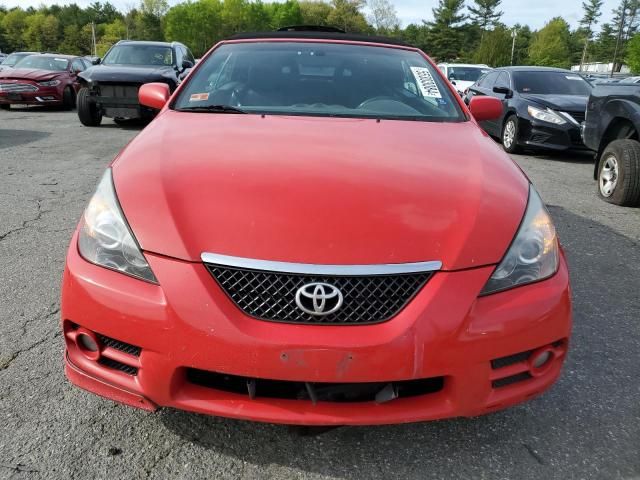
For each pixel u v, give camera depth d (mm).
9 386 2152
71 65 14031
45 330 2586
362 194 1779
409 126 2484
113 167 2035
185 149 2082
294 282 1579
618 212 5047
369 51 3180
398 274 1594
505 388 1711
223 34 101000
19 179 5613
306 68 2975
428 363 1562
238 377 1622
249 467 1793
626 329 2789
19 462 1771
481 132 2561
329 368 1525
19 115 11906
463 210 1769
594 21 98688
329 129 2350
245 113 2611
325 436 1940
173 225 1677
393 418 1611
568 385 2287
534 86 8672
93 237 1747
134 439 1896
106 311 1644
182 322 1564
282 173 1875
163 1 98812
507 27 84938
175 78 9727
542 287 1717
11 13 107062
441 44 80688
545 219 1874
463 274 1629
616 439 1973
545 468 1826
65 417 1990
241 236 1636
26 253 3551
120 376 1698
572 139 7559
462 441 1940
